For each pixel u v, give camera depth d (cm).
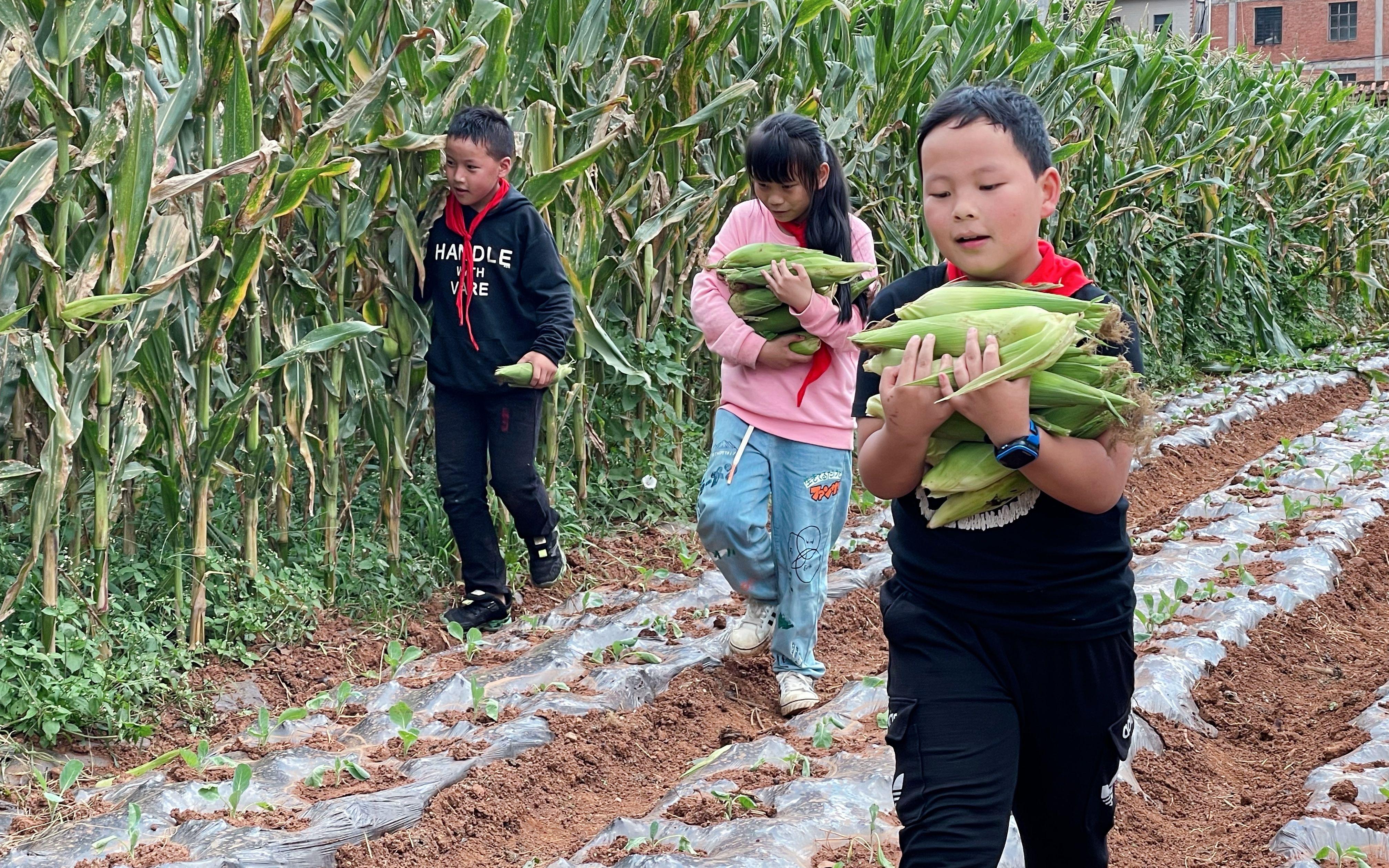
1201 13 3672
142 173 361
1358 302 1549
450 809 340
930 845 200
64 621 402
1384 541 625
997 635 207
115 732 383
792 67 665
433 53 507
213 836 310
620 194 582
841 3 747
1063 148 844
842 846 310
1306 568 554
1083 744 211
